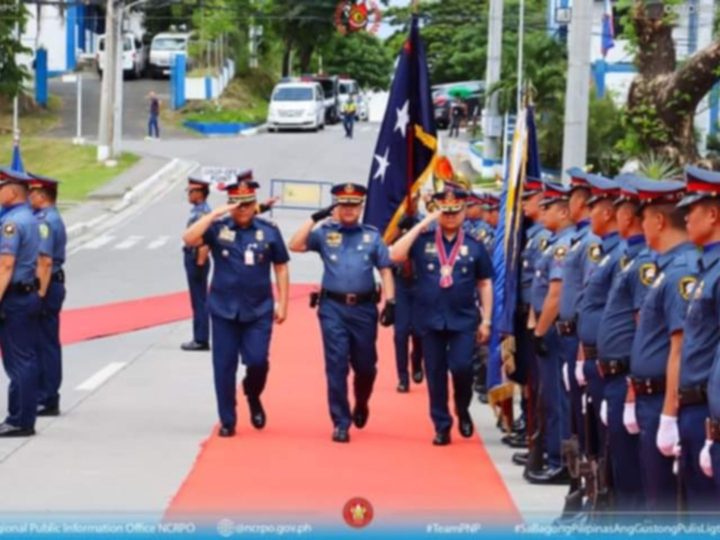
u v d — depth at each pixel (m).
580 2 21.81
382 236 16.34
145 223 44.94
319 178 55.12
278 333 23.55
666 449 9.18
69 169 57.56
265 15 92.06
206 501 11.68
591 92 40.16
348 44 110.50
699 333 8.88
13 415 14.88
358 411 15.41
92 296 28.94
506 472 13.28
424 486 12.57
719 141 42.94
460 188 16.05
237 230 15.08
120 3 58.69
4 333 14.77
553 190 12.88
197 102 81.75
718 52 32.03
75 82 81.00
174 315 26.12
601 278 11.07
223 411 14.95
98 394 17.75
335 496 11.94
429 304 14.66
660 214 9.47
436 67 91.88
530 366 13.49
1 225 14.52
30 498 11.88
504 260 13.51
